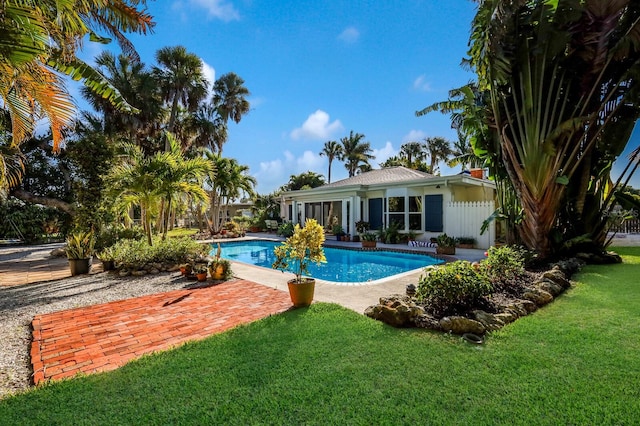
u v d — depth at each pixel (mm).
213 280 7789
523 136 8375
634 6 7543
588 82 8156
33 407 2609
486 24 7621
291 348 3566
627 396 2533
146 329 4469
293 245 5570
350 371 3031
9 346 4059
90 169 11719
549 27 7375
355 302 5629
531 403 2486
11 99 4855
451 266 4805
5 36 3420
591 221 9312
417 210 16250
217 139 26656
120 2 6699
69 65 5547
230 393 2721
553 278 5871
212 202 23812
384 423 2312
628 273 6980
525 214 8969
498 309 4523
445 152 39375
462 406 2477
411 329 4070
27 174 15656
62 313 5238
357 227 17562
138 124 20219
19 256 13383
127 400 2668
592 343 3461
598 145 9016
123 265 8836
